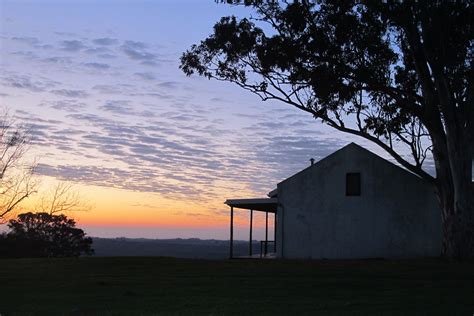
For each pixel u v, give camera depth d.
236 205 34.31
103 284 16.61
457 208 23.98
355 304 12.64
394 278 17.66
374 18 21.94
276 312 11.59
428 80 23.66
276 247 33.00
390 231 30.20
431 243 29.31
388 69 23.67
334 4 21.75
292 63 22.73
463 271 19.38
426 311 11.62
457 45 21.17
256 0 22.89
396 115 25.62
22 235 54.12
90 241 58.75
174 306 12.57
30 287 16.02
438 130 24.50
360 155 31.28
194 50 24.39
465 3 20.66
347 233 31.11
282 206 32.62
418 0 20.81
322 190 31.94
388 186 30.52
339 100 24.02
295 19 22.08
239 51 23.56
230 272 19.59
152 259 25.06
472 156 25.55
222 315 11.29
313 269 20.22
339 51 22.33
